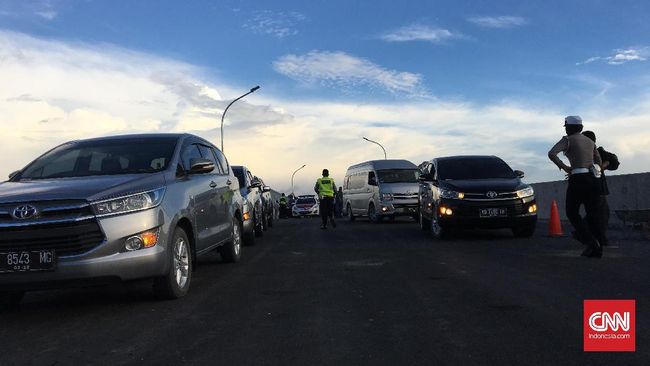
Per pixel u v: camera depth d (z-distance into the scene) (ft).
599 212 26.63
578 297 18.12
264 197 56.75
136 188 18.04
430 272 23.86
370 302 18.31
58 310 18.56
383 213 63.16
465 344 13.57
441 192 36.88
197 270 26.53
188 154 23.47
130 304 18.95
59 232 16.56
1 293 18.29
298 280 22.86
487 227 35.81
